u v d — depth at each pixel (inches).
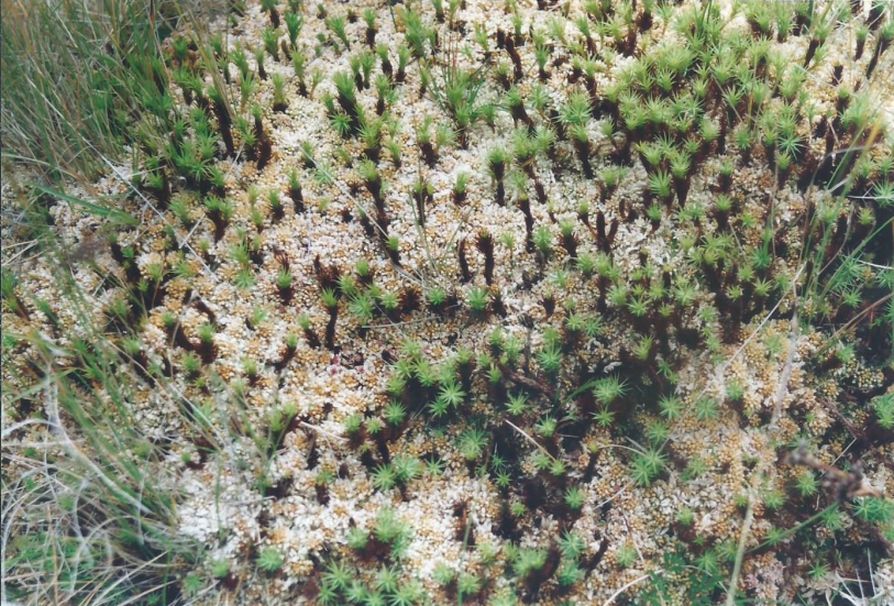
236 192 120.6
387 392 113.0
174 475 108.1
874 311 116.1
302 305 116.4
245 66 123.7
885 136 120.1
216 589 105.5
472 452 109.6
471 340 115.0
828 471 106.1
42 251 118.1
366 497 108.4
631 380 113.0
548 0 133.8
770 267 117.3
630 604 107.6
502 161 115.5
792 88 119.6
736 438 111.3
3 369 112.9
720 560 107.7
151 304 115.5
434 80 123.6
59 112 121.2
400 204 118.6
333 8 136.6
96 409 110.7
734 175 119.0
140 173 120.3
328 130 123.9
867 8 132.0
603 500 110.1
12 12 118.3
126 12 130.5
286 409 108.7
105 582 107.8
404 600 100.5
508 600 102.3
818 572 107.8
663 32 128.9
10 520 106.1
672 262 115.4
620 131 121.3
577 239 116.6
